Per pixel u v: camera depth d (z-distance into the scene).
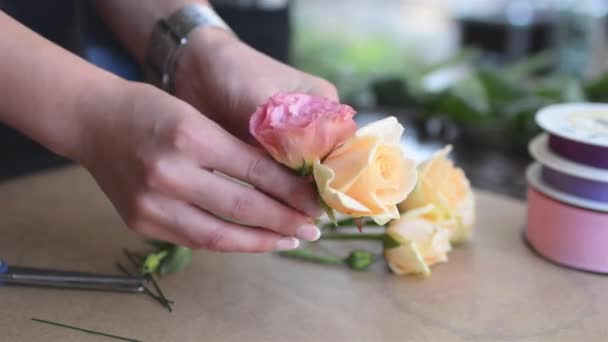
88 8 0.97
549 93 0.98
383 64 1.43
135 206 0.64
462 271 0.72
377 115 1.08
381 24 1.82
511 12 1.47
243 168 0.62
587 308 0.68
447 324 0.66
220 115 0.74
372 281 0.71
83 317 0.65
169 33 0.75
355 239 0.73
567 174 0.72
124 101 0.63
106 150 0.64
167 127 0.61
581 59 1.26
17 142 0.89
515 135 0.98
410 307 0.68
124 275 0.70
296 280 0.71
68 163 0.91
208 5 0.78
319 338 0.64
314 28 1.65
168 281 0.70
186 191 0.62
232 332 0.64
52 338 0.63
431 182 0.71
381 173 0.61
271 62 0.73
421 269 0.70
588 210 0.71
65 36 0.92
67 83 0.64
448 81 1.08
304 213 0.63
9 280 0.68
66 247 0.74
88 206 0.81
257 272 0.72
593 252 0.72
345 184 0.59
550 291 0.70
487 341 0.64
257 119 0.61
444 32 1.73
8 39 0.65
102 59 0.99
